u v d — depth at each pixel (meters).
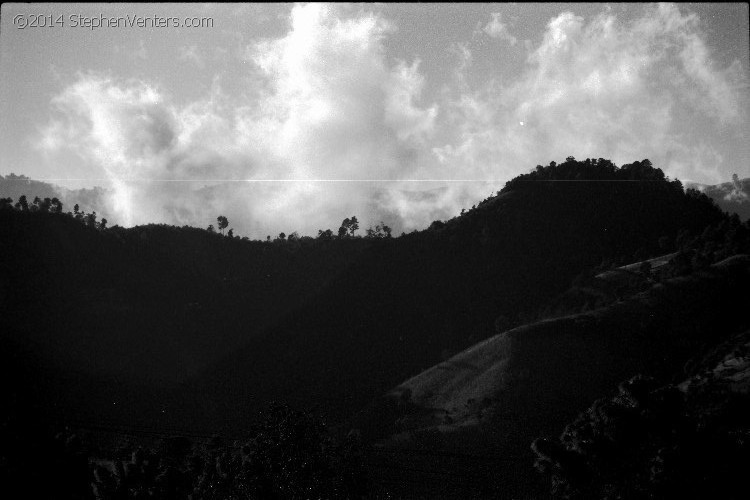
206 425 102.38
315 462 30.62
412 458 61.66
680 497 25.98
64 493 29.61
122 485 31.28
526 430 86.62
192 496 30.77
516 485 54.69
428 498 55.19
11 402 85.44
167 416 103.69
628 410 28.06
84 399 101.88
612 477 27.55
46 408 93.62
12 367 100.06
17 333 114.00
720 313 109.69
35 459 29.00
